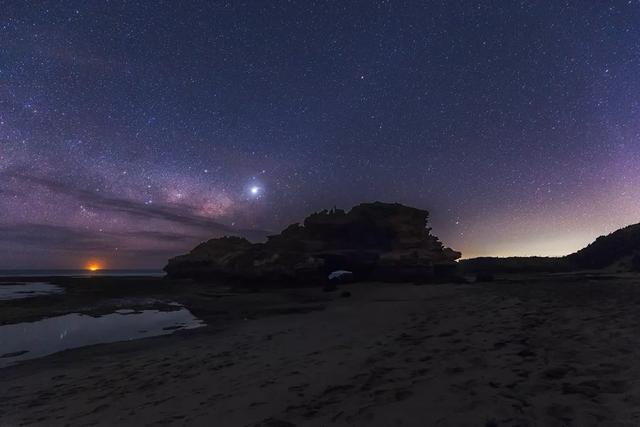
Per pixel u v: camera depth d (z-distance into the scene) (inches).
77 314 645.3
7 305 753.6
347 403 179.2
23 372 321.4
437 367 217.0
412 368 221.1
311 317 520.1
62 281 1487.5
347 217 1256.8
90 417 201.0
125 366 317.1
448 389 179.6
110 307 722.8
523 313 358.3
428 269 1081.4
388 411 163.3
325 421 161.6
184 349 370.0
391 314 469.1
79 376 297.1
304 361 270.4
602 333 246.4
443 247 1246.9
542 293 535.5
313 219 1272.1
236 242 1498.5
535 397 157.6
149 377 273.9
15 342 442.9
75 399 237.6
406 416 156.1
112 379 278.8
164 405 207.9
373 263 1098.7
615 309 335.6
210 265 1348.4
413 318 415.5
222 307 705.6
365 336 341.1
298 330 416.2
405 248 1180.5
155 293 969.5
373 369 227.8
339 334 366.3
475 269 1403.8
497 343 253.0
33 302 797.2
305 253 1139.9
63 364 341.7
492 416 145.5
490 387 175.2
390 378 207.9
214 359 311.6
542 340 246.1
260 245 1285.7
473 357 227.3
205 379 252.4
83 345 422.6
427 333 318.0
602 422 129.0
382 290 866.1
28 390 268.7
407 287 887.1
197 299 838.5
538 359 207.6
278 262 1104.2
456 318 378.9
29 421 203.8
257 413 179.6
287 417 170.4
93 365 331.3
